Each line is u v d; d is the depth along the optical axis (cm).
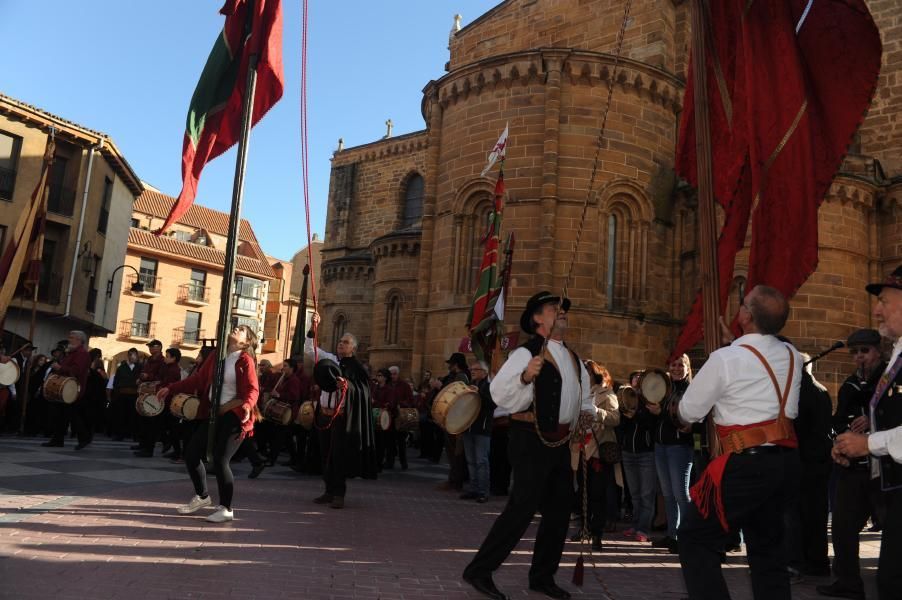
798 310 1931
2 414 1617
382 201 4275
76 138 3112
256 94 886
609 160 2042
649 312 2048
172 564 538
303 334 1437
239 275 6169
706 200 522
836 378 1895
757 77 568
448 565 623
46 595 432
